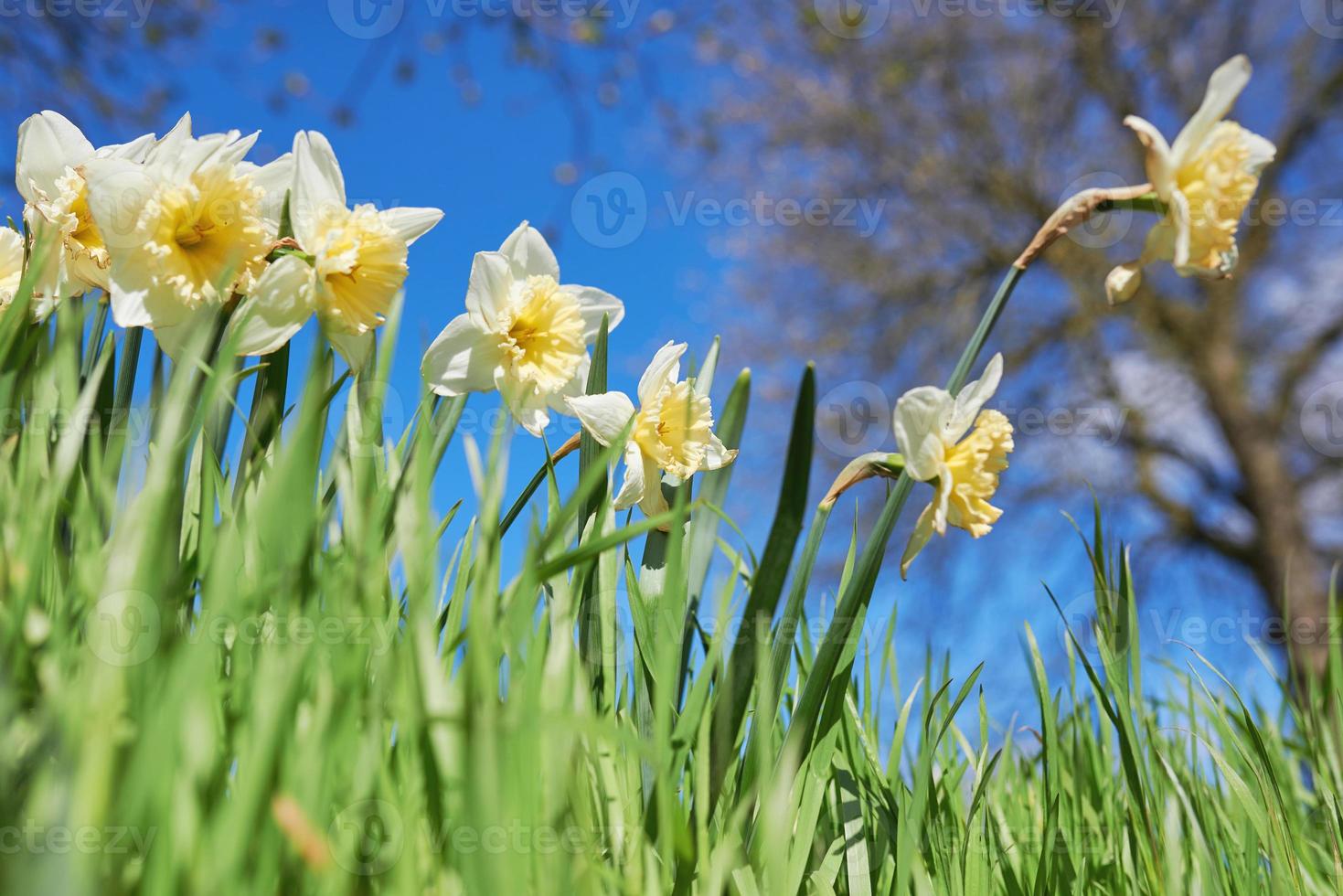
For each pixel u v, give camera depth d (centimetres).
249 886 45
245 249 61
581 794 55
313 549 52
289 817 45
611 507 65
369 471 54
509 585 56
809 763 59
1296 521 358
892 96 407
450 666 57
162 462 50
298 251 62
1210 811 71
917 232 431
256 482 58
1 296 63
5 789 43
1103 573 65
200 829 44
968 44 403
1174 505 396
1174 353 388
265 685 48
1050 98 405
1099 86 392
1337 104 365
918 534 61
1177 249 60
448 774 50
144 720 44
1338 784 74
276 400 61
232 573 51
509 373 65
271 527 51
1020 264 61
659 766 53
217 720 50
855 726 65
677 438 66
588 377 68
